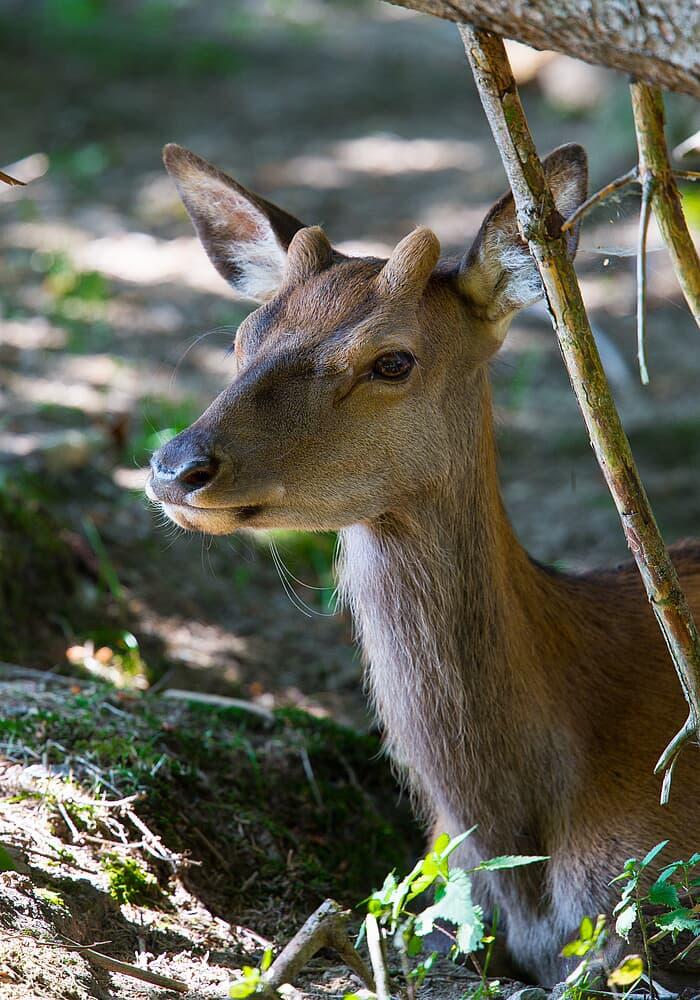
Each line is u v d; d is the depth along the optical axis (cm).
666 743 681
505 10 449
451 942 718
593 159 2339
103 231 2097
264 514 623
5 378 1438
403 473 646
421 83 3456
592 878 662
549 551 1284
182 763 789
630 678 700
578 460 1484
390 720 698
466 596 665
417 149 2769
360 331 629
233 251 772
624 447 520
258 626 1120
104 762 743
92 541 1080
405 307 640
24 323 1645
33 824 659
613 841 662
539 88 2967
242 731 863
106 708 816
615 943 643
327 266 673
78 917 603
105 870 647
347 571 709
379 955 484
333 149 2753
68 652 981
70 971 536
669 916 543
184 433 612
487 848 685
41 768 711
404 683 682
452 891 479
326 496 632
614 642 712
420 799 779
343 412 629
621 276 1962
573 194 640
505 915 698
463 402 666
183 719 852
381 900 492
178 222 2153
